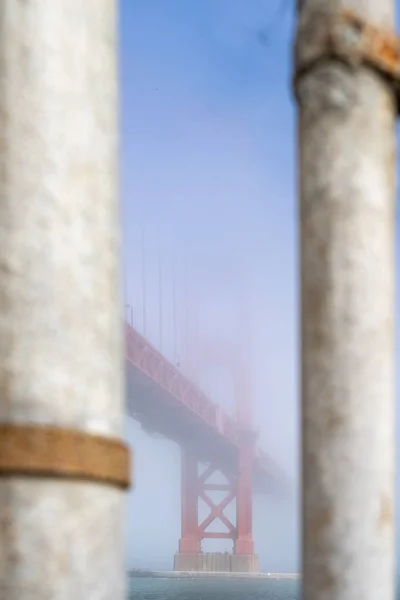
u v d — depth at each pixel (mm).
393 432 3865
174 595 117375
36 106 3695
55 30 3764
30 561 3416
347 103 3965
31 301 3586
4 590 3398
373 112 3994
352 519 3742
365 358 3830
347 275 3873
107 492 3611
